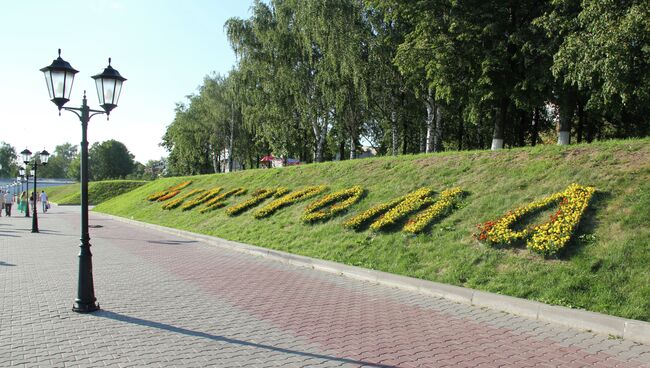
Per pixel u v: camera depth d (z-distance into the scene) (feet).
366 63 91.81
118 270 40.24
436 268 33.65
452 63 69.97
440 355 19.53
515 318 24.97
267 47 110.63
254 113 126.00
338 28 89.92
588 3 46.68
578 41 47.91
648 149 38.40
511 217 35.22
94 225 90.07
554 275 27.89
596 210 32.86
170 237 67.31
